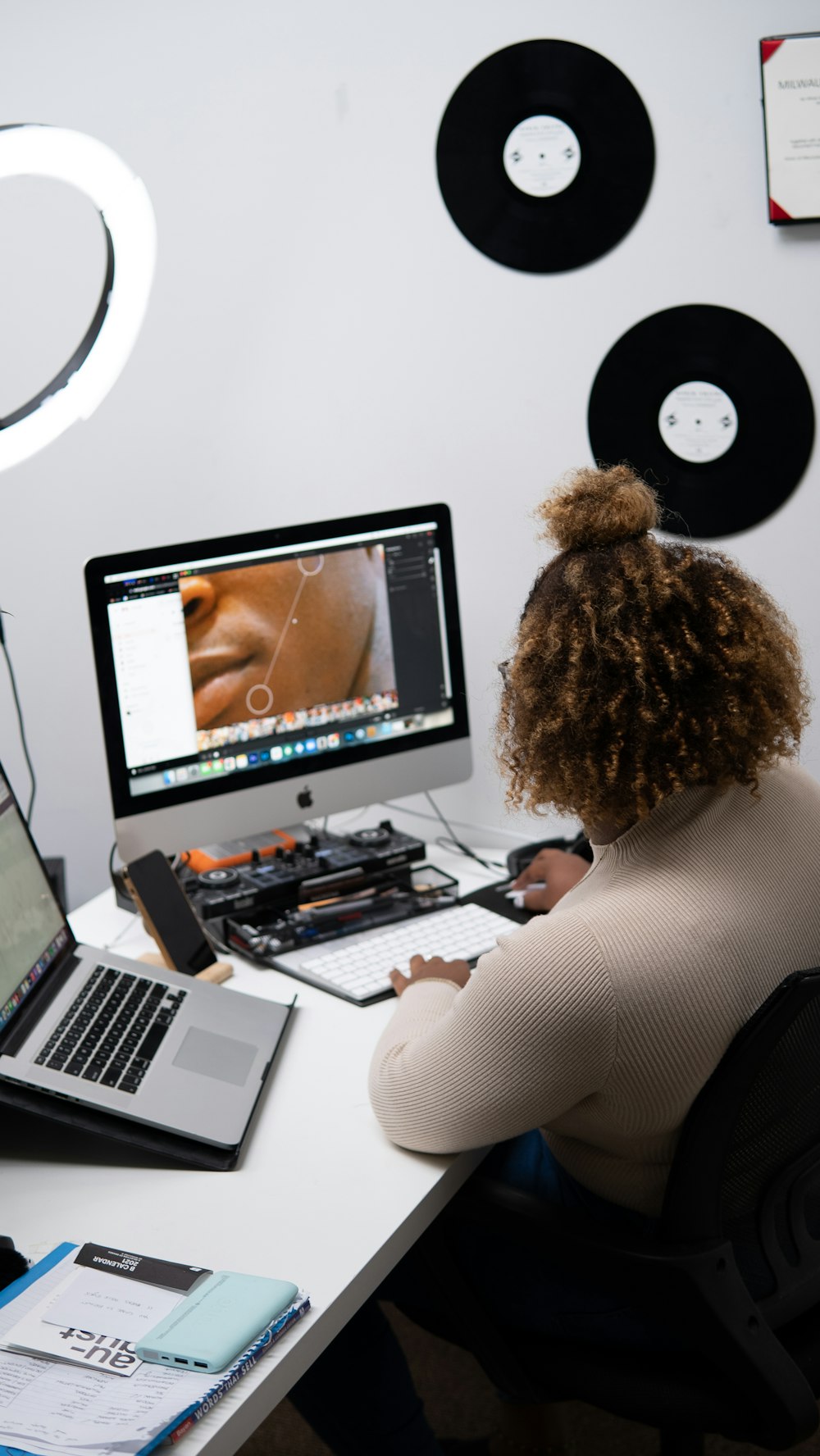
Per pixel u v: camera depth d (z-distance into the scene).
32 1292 0.87
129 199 1.51
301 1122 1.10
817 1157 1.04
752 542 1.79
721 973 0.88
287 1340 0.83
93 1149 1.06
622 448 1.79
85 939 1.54
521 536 1.85
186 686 1.52
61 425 1.56
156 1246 0.93
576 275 1.75
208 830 1.57
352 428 1.87
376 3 1.72
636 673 0.86
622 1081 0.89
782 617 0.95
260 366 1.87
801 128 1.63
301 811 1.64
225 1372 0.78
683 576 0.90
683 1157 0.93
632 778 0.89
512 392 1.81
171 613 1.50
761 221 1.69
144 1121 1.05
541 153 1.72
